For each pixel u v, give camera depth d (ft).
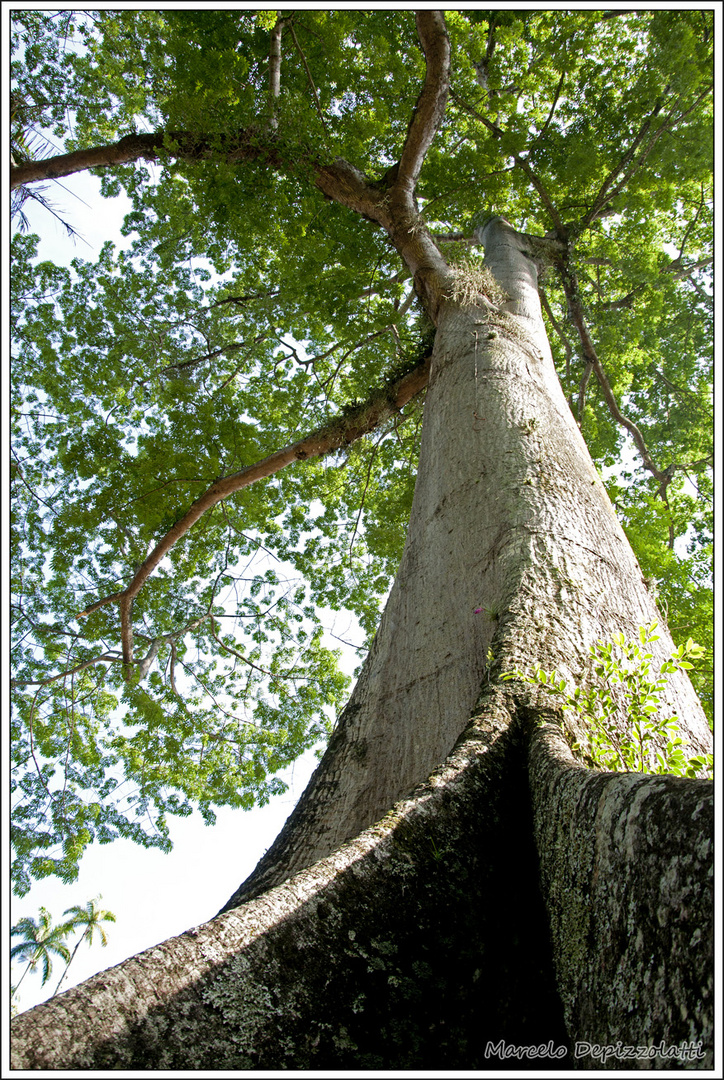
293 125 31.58
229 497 42.09
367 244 39.52
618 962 5.10
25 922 93.56
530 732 8.84
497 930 6.97
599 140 41.65
